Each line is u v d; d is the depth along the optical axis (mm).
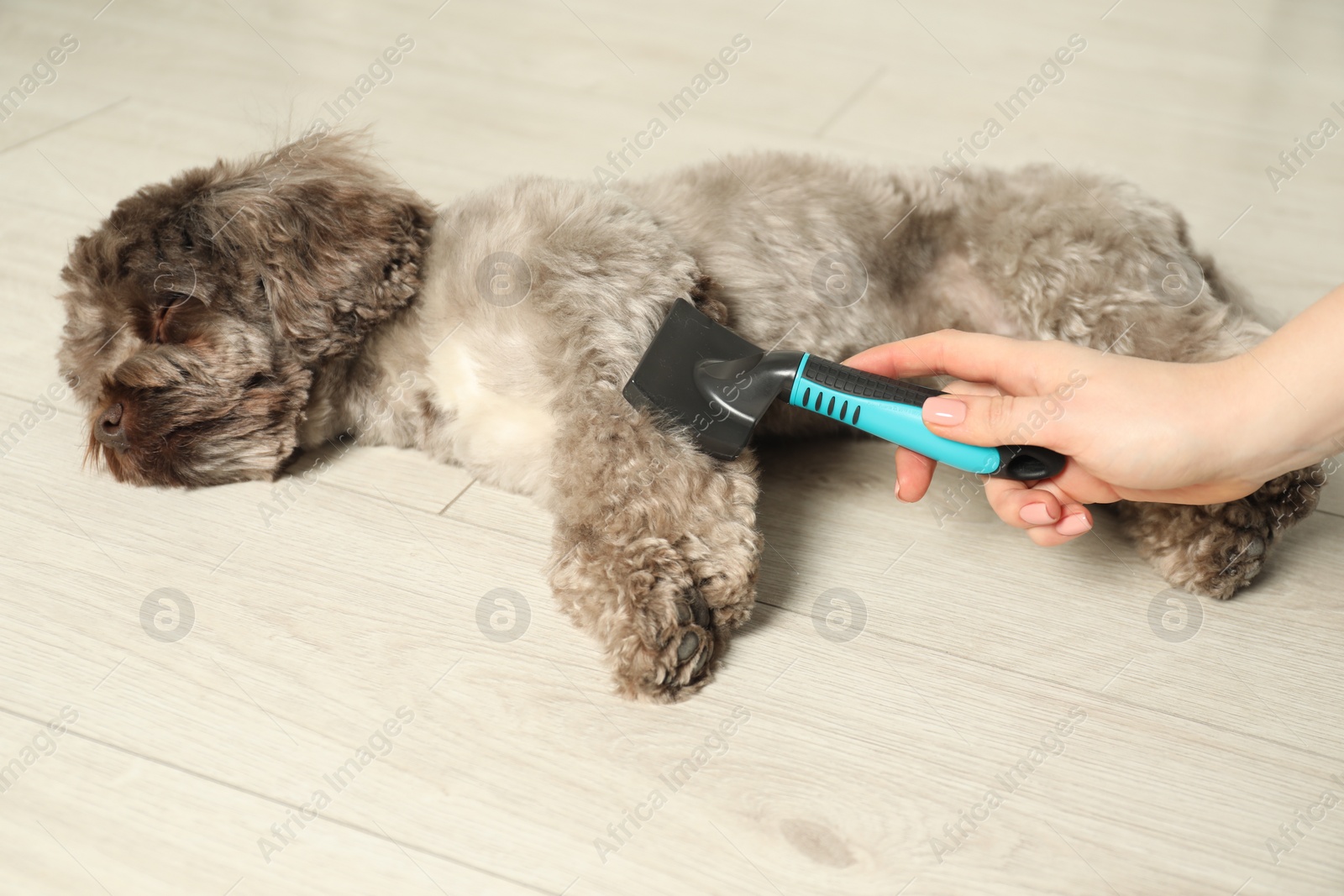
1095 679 1540
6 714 1505
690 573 1569
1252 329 1858
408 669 1571
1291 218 2631
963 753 1442
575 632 1630
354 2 3998
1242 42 3643
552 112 3160
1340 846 1323
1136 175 2805
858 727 1479
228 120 3111
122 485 1918
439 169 2818
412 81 3346
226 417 1828
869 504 1881
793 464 1983
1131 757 1434
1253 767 1420
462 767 1433
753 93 3281
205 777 1424
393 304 1852
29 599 1683
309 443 1984
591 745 1461
